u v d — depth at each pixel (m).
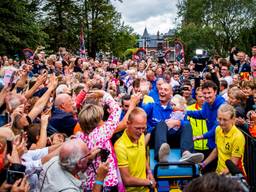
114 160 4.21
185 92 8.43
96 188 3.69
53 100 6.44
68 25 45.88
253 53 11.88
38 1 44.72
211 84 5.87
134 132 4.27
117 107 4.61
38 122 5.11
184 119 5.51
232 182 1.81
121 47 54.31
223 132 4.96
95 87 8.20
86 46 49.06
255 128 5.75
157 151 4.66
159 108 5.73
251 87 7.16
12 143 3.31
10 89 6.02
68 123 5.11
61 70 12.55
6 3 30.92
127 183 4.35
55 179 3.38
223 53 55.88
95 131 4.16
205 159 5.66
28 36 32.19
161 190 4.66
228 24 57.78
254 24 41.12
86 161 3.46
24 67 7.34
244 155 4.98
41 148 4.25
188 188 1.85
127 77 12.12
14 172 3.10
